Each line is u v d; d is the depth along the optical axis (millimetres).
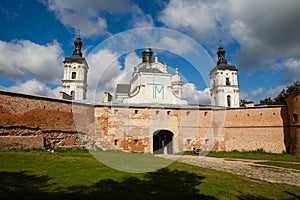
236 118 25312
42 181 6020
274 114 23938
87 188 5469
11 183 5711
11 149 13859
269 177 9570
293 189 7199
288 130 23094
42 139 16047
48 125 16781
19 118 15016
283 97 33594
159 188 5812
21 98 15352
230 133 25172
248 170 11430
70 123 18328
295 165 14195
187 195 5387
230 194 5859
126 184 6004
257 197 5887
